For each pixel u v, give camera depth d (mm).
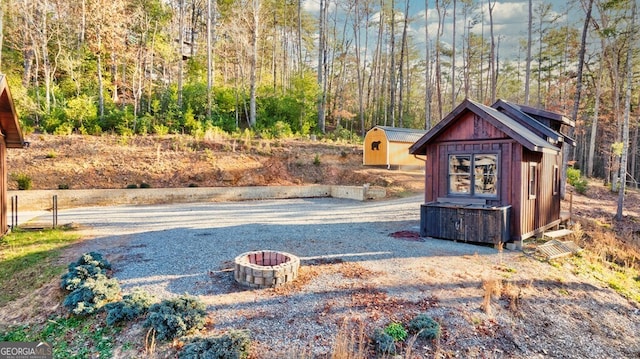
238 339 3824
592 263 7961
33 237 8570
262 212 13102
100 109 20594
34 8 20844
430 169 9688
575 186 18703
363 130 31500
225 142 20109
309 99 29344
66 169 15227
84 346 4203
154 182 16031
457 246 8219
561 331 4930
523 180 8336
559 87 25641
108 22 20531
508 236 8148
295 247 7824
